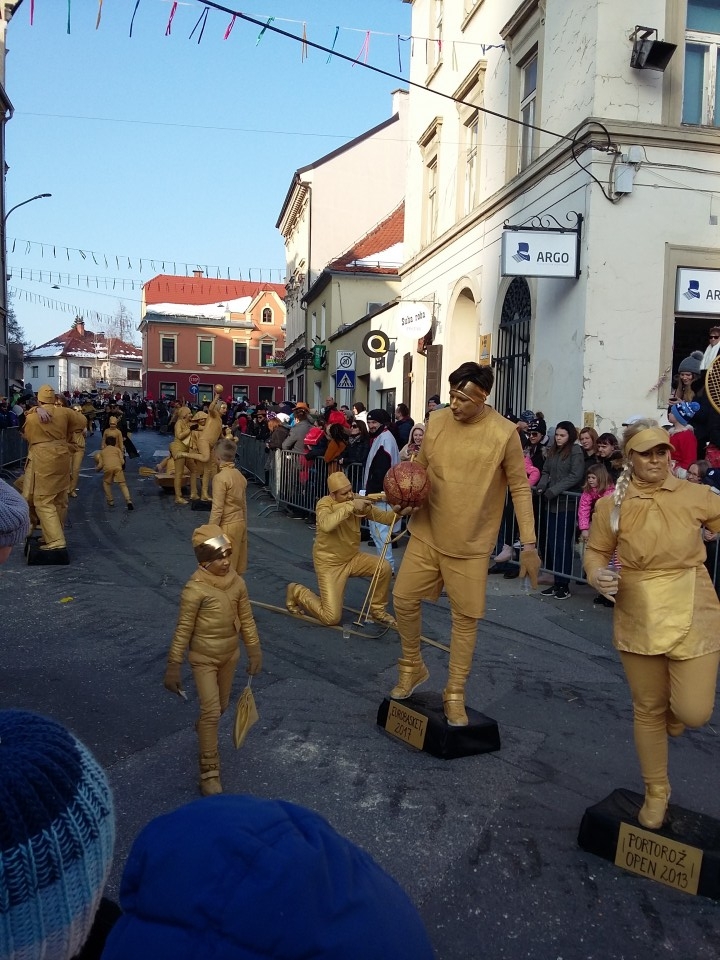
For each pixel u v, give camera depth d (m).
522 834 3.54
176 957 0.86
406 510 4.42
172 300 67.62
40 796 1.09
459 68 15.89
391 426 12.35
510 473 4.34
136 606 7.12
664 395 10.33
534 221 11.88
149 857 0.94
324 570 6.56
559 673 5.71
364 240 31.59
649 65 9.88
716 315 10.42
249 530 11.64
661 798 3.32
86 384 83.94
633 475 3.38
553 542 7.94
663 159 10.16
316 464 12.09
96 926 1.39
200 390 64.38
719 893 3.11
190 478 15.66
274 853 0.91
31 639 6.07
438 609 7.47
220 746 4.33
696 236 10.34
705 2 10.48
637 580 3.29
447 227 16.67
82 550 9.68
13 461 18.62
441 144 17.08
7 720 1.24
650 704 3.32
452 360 16.19
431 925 2.90
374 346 20.06
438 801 3.82
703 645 3.16
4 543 1.54
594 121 9.94
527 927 2.92
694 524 3.24
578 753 4.41
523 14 12.24
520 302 12.51
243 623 3.98
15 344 54.81
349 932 0.91
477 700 5.16
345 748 4.38
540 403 11.45
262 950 0.86
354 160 34.91
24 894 1.04
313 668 5.68
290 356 40.34
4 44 27.03
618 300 10.17
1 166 27.69
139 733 4.46
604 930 2.92
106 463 13.50
